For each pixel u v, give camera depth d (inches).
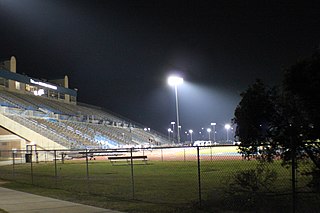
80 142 2411.4
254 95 463.8
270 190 512.7
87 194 634.2
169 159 1593.3
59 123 2753.4
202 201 506.9
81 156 1739.7
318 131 423.5
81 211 478.3
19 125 2097.7
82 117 3334.2
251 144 466.3
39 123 2466.8
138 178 859.4
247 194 498.6
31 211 489.7
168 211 458.0
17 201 582.2
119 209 484.1
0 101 2517.2
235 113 483.8
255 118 462.3
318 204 436.8
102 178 885.8
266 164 613.9
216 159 1416.1
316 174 437.4
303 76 429.1
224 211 442.0
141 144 3297.2
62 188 730.2
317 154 431.8
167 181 780.6
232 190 530.0
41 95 3521.2
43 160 1800.0
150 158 1728.6
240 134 477.4
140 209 478.6
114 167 1234.6
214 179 778.8
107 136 3070.9
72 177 933.8
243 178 509.4
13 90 3115.2
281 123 453.4
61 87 3848.4
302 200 455.5
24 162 1679.4
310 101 430.9
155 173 972.6
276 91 459.8
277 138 450.6
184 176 869.2
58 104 3563.0
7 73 3021.7
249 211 434.3
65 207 512.7
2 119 2139.5
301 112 442.3
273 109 455.5
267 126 459.8
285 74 447.2
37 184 821.2
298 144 433.1
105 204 526.9
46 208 509.7
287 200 463.8
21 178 964.0
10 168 1321.4
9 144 2111.2
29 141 2066.9
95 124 3400.6
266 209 432.1
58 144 2060.8
